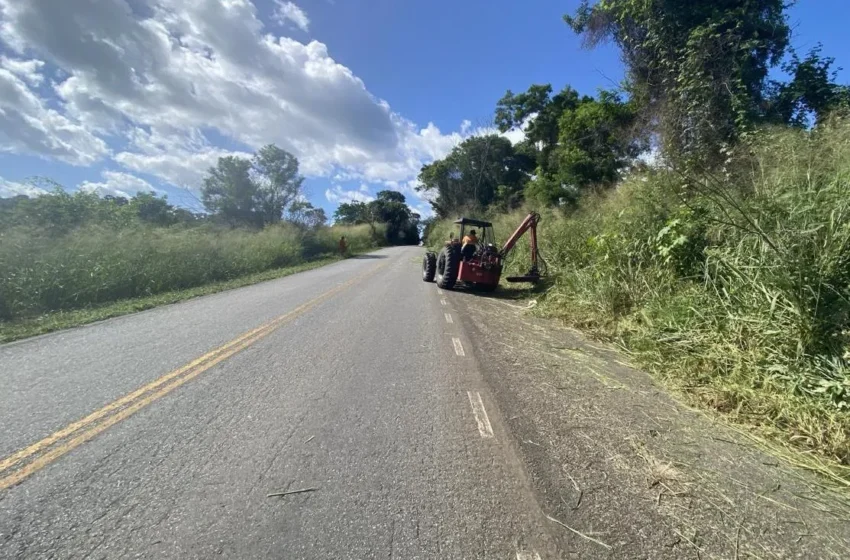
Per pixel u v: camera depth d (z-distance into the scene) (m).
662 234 6.08
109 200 15.03
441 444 2.95
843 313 3.49
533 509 2.29
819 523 2.27
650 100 11.11
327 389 3.91
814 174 4.81
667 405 3.72
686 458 2.87
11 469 2.59
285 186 31.58
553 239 11.21
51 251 9.23
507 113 31.39
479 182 36.50
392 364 4.64
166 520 2.16
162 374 4.29
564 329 6.52
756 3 8.98
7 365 4.62
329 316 7.20
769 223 4.61
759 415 3.44
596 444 3.02
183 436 3.02
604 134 16.03
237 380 4.12
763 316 4.02
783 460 2.88
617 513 2.29
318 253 26.75
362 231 41.41
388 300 8.98
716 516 2.29
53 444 2.89
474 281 10.21
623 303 6.57
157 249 12.08
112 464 2.66
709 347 4.43
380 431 3.12
